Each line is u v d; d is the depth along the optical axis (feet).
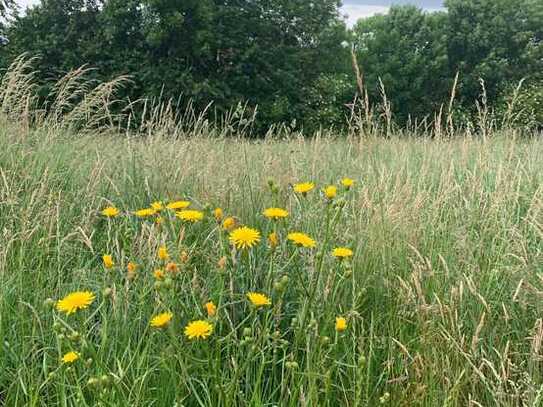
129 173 15.26
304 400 6.70
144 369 7.73
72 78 18.95
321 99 85.61
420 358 8.22
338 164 17.06
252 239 7.23
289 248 10.44
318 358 7.30
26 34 76.79
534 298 9.84
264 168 15.35
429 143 18.71
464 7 120.88
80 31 76.13
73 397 6.81
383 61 124.77
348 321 8.92
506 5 118.32
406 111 116.26
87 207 13.10
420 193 12.35
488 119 16.90
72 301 6.43
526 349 9.03
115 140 19.26
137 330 8.56
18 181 14.08
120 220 12.92
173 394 7.47
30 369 7.87
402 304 9.58
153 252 9.06
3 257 9.54
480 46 117.60
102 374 6.53
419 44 121.80
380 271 10.50
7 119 17.34
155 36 71.41
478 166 14.08
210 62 78.84
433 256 11.14
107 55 74.28
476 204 12.83
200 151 16.90
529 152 17.78
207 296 8.93
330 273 8.96
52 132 16.80
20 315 8.56
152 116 18.29
